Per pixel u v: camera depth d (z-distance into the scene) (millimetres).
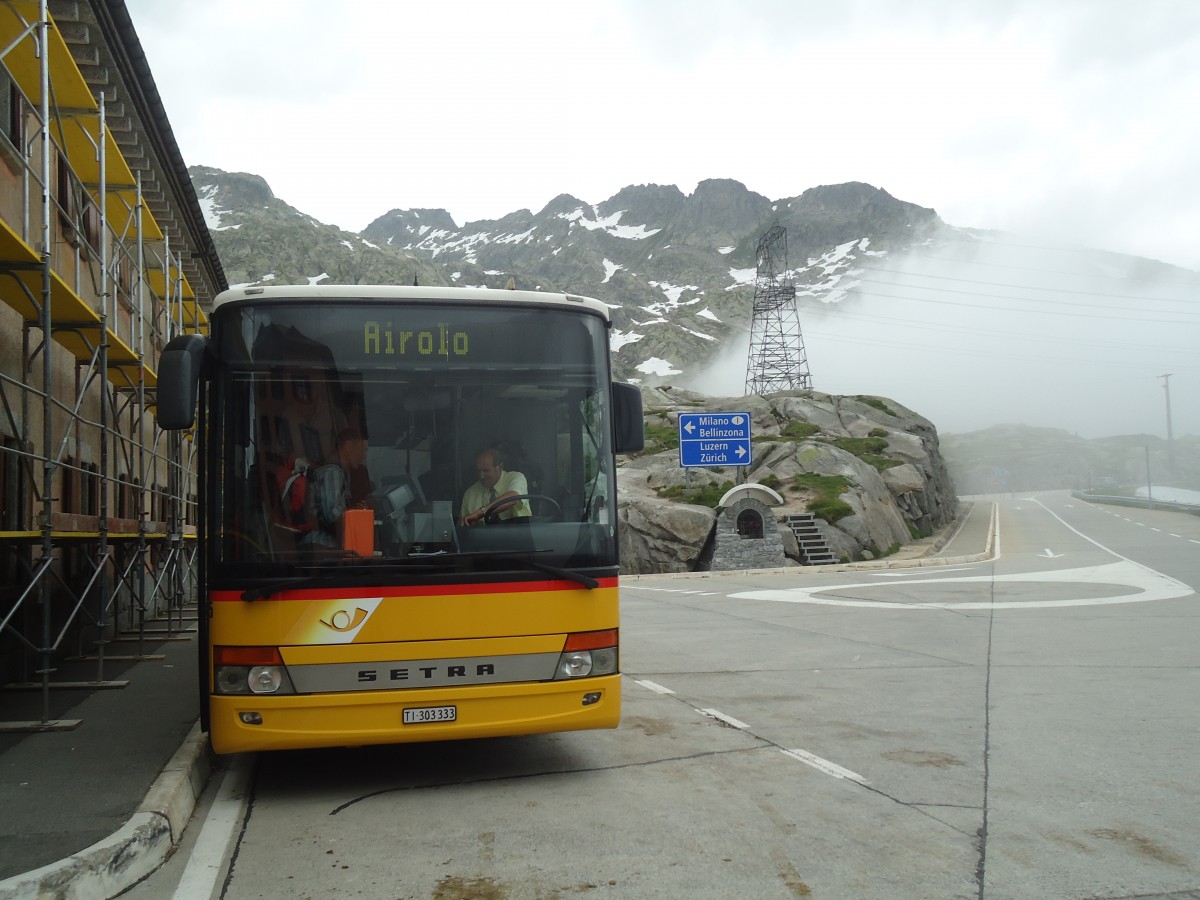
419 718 6230
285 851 5438
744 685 10562
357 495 6352
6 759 6867
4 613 9898
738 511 37906
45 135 8648
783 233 122938
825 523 41312
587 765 7180
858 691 9969
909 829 5516
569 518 6668
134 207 14516
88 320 10922
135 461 17625
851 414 63219
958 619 16188
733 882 4773
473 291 6781
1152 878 4727
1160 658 11484
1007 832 5430
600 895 4656
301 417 6402
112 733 7781
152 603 17141
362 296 6605
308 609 6164
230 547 6195
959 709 8883
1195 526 54219
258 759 7652
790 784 6500
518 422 6691
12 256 8398
